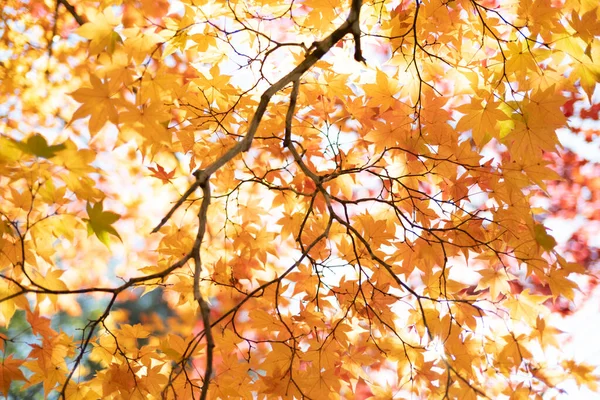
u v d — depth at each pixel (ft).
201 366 8.86
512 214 5.81
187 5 5.57
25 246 5.35
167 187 9.03
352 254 5.98
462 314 5.99
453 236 5.94
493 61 5.76
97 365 7.68
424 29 5.82
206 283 6.20
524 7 5.47
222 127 6.06
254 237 6.28
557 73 5.67
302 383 5.68
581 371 5.88
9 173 4.79
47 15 8.54
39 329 5.59
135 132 4.94
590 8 5.61
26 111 8.99
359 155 6.27
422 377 5.86
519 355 5.89
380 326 5.93
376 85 5.77
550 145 5.59
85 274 9.89
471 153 5.80
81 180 4.84
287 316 5.80
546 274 5.79
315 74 6.21
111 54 4.87
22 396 10.71
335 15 5.89
